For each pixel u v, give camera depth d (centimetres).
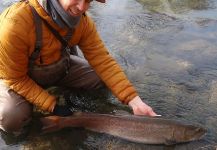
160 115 186
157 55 245
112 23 288
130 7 317
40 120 183
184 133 169
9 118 178
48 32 172
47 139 179
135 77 223
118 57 242
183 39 265
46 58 182
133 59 241
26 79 179
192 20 293
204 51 248
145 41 262
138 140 173
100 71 190
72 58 211
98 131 180
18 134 183
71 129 183
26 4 167
